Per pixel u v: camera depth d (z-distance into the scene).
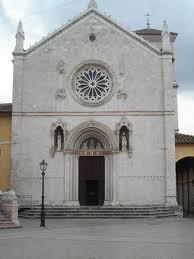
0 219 34.72
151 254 18.80
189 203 61.16
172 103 49.66
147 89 50.22
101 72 50.97
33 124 49.75
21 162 49.16
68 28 51.53
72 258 17.61
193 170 59.56
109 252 19.39
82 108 50.00
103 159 50.31
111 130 49.56
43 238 25.34
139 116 49.75
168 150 48.78
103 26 51.50
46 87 50.44
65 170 49.03
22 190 48.75
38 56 51.03
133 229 31.58
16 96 50.00
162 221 40.16
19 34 51.34
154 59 50.75
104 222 38.78
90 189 50.16
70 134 49.53
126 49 51.06
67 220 41.34
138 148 49.22
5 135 50.59
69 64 50.94
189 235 27.31
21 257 17.89
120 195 48.66
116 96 50.19
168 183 48.22
